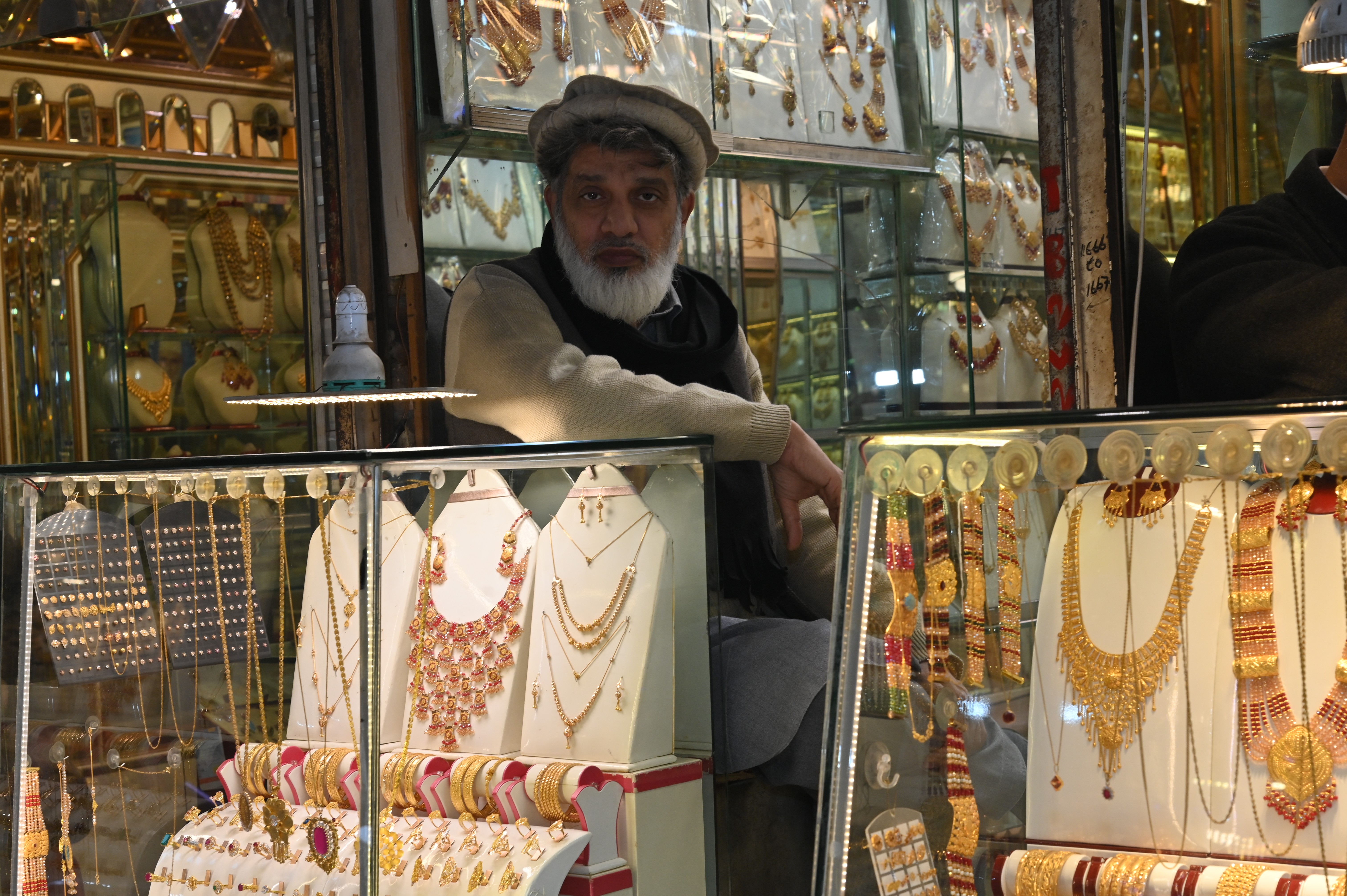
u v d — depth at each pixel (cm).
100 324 309
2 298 314
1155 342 235
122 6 291
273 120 337
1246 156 281
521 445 166
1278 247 206
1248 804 117
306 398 173
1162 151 276
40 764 183
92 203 308
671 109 228
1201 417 117
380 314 245
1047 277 198
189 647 171
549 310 226
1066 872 121
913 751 123
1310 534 117
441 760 166
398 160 241
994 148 344
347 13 242
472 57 242
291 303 340
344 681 160
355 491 153
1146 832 120
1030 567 126
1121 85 209
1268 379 187
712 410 191
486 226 296
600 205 225
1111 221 190
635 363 231
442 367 247
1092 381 193
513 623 168
